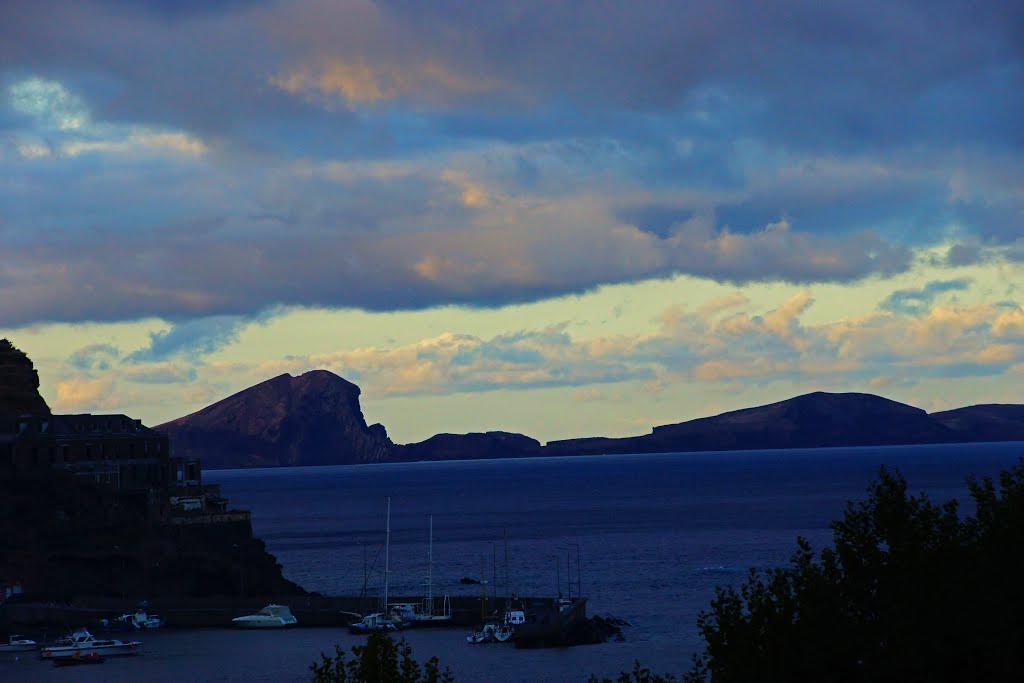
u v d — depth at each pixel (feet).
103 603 622.54
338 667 197.98
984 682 173.78
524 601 636.07
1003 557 183.62
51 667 505.25
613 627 579.48
